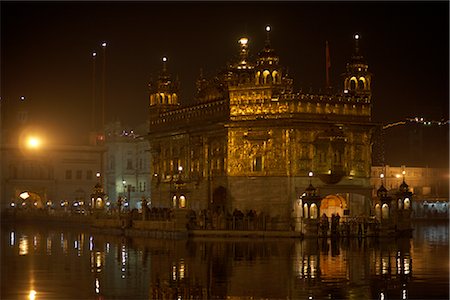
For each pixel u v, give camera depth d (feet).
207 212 280.10
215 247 217.97
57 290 127.54
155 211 296.71
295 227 272.92
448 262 170.50
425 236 271.69
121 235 290.56
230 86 298.15
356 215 295.28
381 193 278.46
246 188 293.84
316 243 235.20
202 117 322.55
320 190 286.25
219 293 124.36
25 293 124.16
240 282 136.98
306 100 289.74
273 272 151.74
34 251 204.23
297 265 164.35
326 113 291.79
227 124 295.69
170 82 365.61
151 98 367.25
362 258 180.34
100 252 200.64
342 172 289.53
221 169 304.09
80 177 504.02
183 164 338.13
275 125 288.51
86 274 149.59
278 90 292.61
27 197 499.92
